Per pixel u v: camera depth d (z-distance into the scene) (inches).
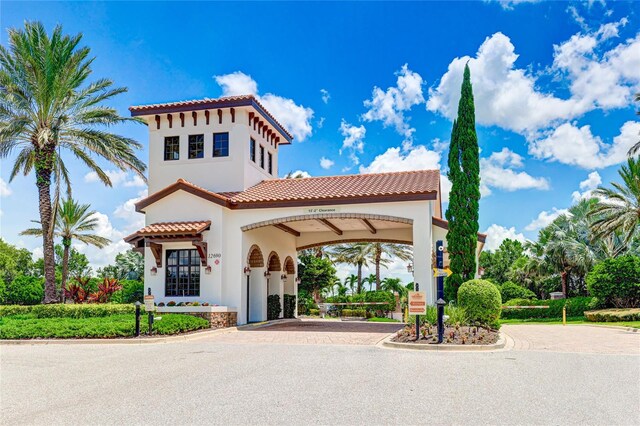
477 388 336.2
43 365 449.4
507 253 2092.8
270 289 1054.4
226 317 818.2
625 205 1477.6
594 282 1296.8
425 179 896.3
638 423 257.9
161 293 855.7
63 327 652.7
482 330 645.3
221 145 957.2
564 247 1583.4
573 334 764.0
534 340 659.4
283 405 294.0
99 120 959.0
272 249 1018.1
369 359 462.6
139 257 2322.8
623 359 468.4
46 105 916.0
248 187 954.1
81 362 462.9
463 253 803.4
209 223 845.8
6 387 356.8
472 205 813.2
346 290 2363.4
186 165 959.6
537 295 1785.2
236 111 951.6
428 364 432.5
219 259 840.9
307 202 837.2
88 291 1359.5
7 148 906.1
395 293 1457.9
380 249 1800.0
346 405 293.1
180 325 693.3
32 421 269.9
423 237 793.6
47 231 934.4
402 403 297.1
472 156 825.5
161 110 955.3
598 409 284.4
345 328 808.3
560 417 268.8
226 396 317.4
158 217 879.1
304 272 1637.6
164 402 304.7
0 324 700.7
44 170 939.3
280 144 1190.9
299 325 885.2
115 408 293.0
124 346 585.3
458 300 697.6
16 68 916.0
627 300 1256.8
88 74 973.2
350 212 824.3
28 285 1512.1
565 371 400.5
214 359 468.1
